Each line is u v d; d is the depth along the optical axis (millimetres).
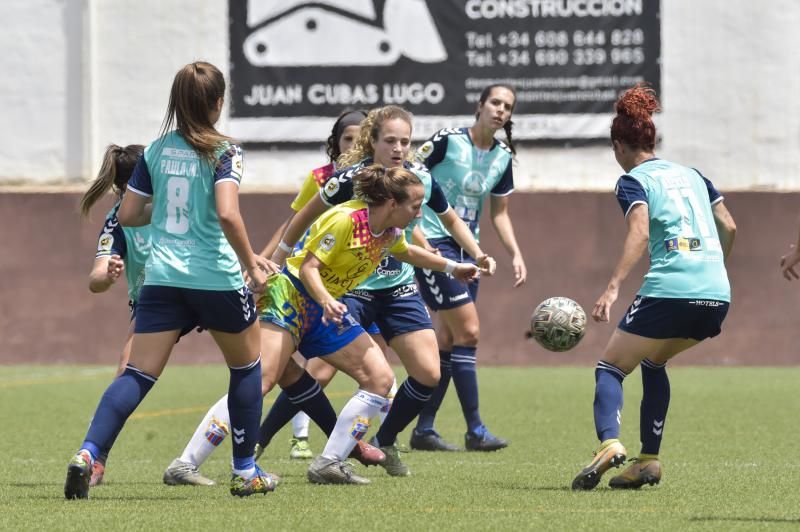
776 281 56625
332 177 22125
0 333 58156
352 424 22266
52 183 60000
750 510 19031
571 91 58281
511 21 58312
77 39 59938
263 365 21391
